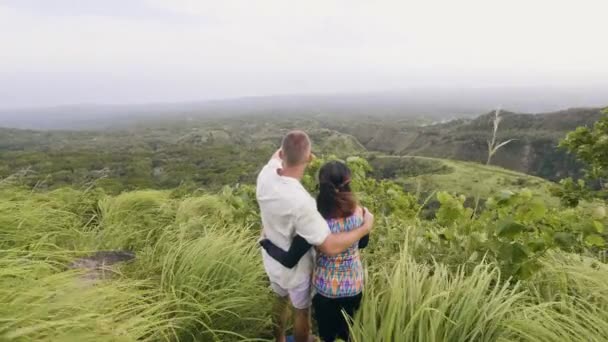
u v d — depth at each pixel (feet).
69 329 5.86
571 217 10.30
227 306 8.62
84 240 12.27
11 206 11.12
